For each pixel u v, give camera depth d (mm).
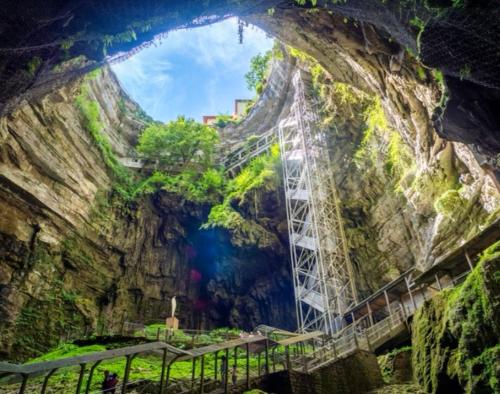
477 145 10047
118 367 13008
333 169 30938
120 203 31078
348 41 14234
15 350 19734
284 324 31375
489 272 8945
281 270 32438
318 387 10625
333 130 31312
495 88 7594
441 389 9922
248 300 32312
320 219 27078
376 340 15016
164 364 8336
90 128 29172
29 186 22594
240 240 31203
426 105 14867
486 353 8305
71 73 9305
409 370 12867
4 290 20391
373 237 26797
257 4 9891
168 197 34250
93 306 25703
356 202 28562
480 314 8859
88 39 7938
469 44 7012
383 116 24953
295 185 32969
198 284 34031
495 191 15062
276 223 33406
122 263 29562
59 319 22766
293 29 14922
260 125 40656
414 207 21906
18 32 6652
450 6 6648
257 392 9250
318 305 23703
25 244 22062
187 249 34750
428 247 20016
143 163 36750
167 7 7992
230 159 39625
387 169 25969
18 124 22266
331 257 25156
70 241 25375
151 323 29344
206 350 9648
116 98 36875
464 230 17172
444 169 18938
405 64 13188
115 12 7480
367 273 26031
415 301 16906
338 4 10219
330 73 19156
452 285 14508
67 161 26172
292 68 34656
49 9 6633
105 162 30875
